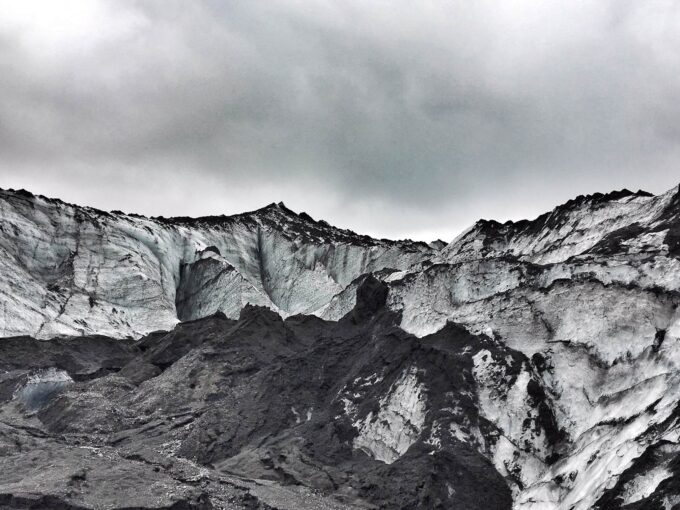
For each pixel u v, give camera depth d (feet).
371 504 211.00
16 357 416.87
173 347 387.14
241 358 333.62
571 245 349.00
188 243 648.38
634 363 225.35
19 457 243.60
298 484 228.43
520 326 255.09
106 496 203.00
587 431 210.38
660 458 174.29
